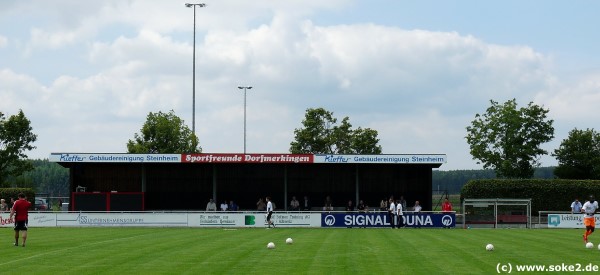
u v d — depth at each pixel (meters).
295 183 59.81
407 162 55.59
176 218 51.75
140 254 28.05
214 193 57.69
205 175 59.50
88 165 58.56
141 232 43.78
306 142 90.19
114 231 45.03
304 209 57.53
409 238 37.38
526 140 77.06
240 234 41.34
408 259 26.02
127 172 58.97
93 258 26.62
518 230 46.94
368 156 55.81
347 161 55.91
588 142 82.19
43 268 23.66
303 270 22.81
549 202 62.06
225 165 59.53
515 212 54.12
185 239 36.62
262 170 59.78
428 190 58.75
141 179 58.84
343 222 51.44
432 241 34.97
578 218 51.41
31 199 60.91
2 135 74.38
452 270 22.81
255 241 34.97
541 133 76.69
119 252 28.97
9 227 50.47
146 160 55.59
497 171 78.19
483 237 38.34
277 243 33.62
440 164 57.88
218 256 27.14
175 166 59.25
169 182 59.31
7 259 26.47
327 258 26.36
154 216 51.81
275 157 56.16
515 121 75.50
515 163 76.81
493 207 53.66
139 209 56.59
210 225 51.66
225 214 51.62
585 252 28.81
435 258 26.36
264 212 51.53
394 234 41.31
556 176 82.56
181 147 83.25
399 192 59.53
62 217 51.94
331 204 59.53
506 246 31.80
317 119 90.31
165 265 24.28
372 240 35.69
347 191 59.69
